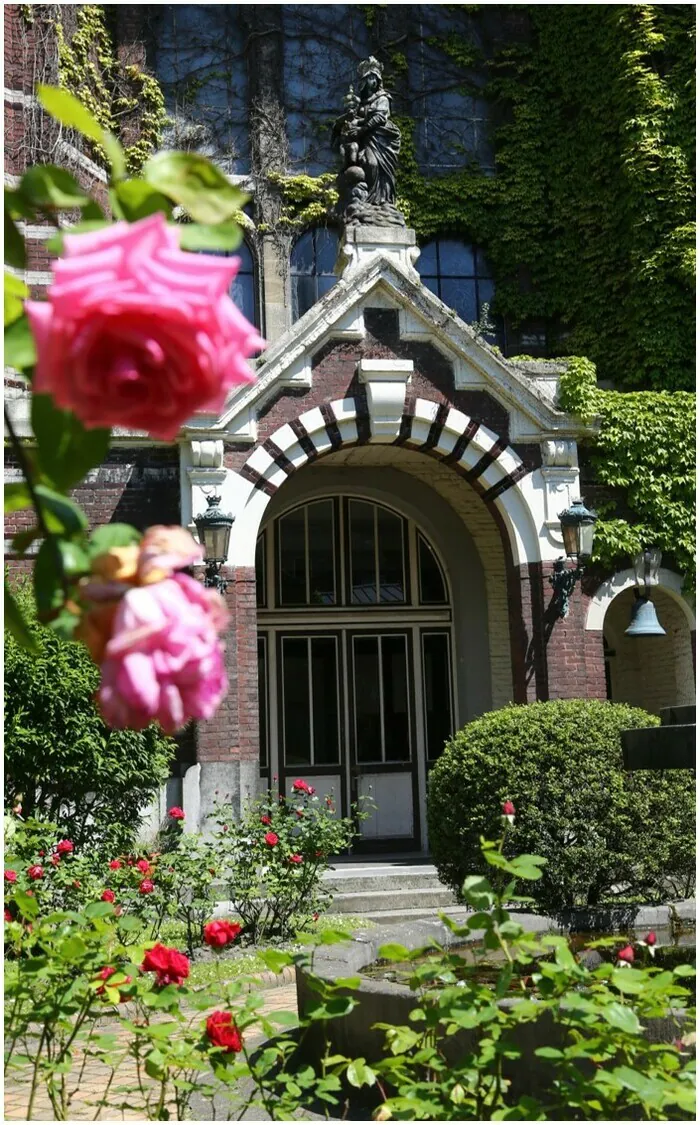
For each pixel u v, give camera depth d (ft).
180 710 4.75
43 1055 16.70
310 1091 15.93
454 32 63.16
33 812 30.81
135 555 5.10
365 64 46.29
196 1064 10.77
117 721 4.76
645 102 53.78
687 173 53.01
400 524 50.57
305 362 42.19
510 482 43.42
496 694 48.44
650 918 23.85
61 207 5.70
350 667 49.03
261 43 61.16
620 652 55.26
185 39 61.05
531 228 60.34
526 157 60.70
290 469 41.81
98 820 32.12
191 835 31.01
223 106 60.95
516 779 27.37
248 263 60.03
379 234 43.98
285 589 49.21
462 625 49.29
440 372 43.37
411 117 61.82
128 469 41.70
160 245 4.69
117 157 5.57
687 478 45.70
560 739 27.73
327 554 49.85
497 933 9.75
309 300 60.39
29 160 47.70
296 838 32.17
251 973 26.50
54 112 5.57
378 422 42.34
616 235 55.62
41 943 11.91
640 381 53.26
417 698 49.14
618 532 44.47
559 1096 10.12
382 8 62.75
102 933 11.73
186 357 4.63
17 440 5.91
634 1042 9.22
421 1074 14.07
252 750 39.91
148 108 59.26
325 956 18.88
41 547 5.60
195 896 29.68
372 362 42.34
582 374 44.19
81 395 4.66
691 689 46.68
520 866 9.46
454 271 60.90
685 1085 8.63
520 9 62.85
